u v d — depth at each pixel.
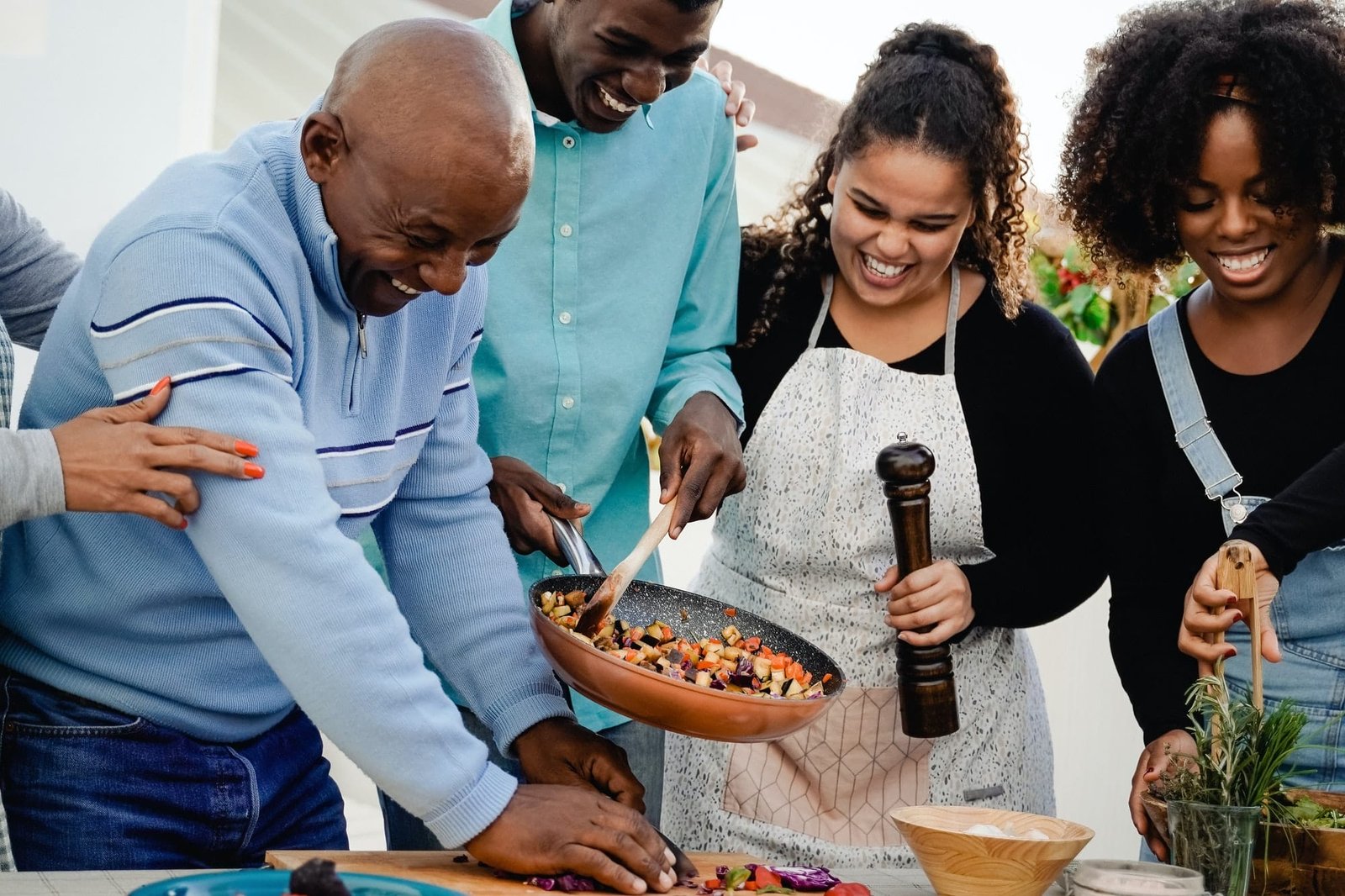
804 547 2.41
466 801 1.62
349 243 1.65
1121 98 2.34
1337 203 2.15
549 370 2.25
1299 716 1.74
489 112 1.55
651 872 1.63
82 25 3.43
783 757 2.40
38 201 3.42
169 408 1.58
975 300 2.47
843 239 2.34
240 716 1.87
